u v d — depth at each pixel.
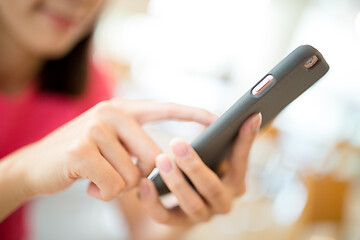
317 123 4.83
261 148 2.85
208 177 0.47
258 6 5.11
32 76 1.04
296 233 1.91
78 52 1.07
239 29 5.25
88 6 0.81
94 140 0.43
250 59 5.35
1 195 0.46
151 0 4.73
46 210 1.15
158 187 0.52
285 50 5.17
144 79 4.12
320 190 2.01
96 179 0.42
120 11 4.56
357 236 2.23
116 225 1.19
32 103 1.02
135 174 0.46
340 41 4.85
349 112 4.90
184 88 4.42
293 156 3.06
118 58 4.37
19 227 0.98
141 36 4.85
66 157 0.42
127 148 0.48
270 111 0.48
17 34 0.84
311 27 4.98
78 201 1.23
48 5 0.77
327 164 3.56
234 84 5.43
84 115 0.48
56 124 1.08
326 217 2.04
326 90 4.84
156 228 0.95
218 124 0.44
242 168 0.52
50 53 0.87
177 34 5.08
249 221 1.90
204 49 5.24
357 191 3.33
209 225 1.82
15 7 0.76
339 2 4.64
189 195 0.49
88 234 1.11
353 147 4.00
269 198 2.16
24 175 0.45
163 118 0.55
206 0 4.99
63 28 0.82
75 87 1.11
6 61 0.95
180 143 0.44
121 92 2.97
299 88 0.43
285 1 4.95
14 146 1.01
